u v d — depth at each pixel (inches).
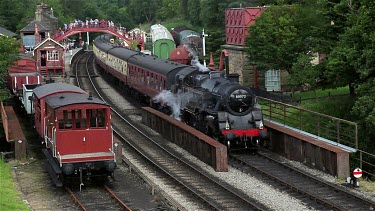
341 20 1318.9
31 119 1267.2
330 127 1230.9
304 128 1256.8
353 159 1128.8
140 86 1740.9
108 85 2237.9
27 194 853.8
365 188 847.1
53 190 877.8
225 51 1956.2
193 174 950.4
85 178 904.9
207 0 2974.9
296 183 882.1
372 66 1065.5
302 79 1339.8
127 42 3235.7
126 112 1648.6
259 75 1857.8
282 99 1518.2
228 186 870.4
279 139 1105.4
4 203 759.7
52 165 888.3
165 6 4859.7
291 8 1595.7
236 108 1104.8
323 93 1604.3
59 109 874.1
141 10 5246.1
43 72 2434.8
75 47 4028.1
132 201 800.9
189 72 1343.5
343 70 1178.6
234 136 1083.9
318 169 966.4
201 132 1150.3
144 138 1283.2
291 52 1541.6
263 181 900.0
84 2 5024.6
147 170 984.3
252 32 1627.7
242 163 1031.0
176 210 749.9
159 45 2802.7
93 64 2903.5
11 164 1039.6
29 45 2928.2
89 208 776.3
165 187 871.7
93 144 896.9
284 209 752.3
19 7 3563.0
